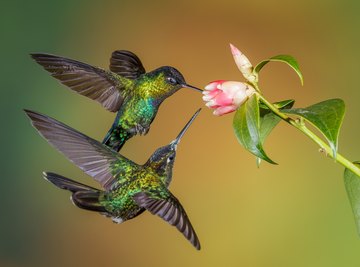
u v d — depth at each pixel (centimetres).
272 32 1478
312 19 1473
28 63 1420
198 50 1473
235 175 1372
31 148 1370
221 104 524
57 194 1350
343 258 1275
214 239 1327
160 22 1479
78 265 1330
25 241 1335
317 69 1456
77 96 1401
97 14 1473
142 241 1327
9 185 1353
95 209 551
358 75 1441
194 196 1359
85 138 537
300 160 1364
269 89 1448
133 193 552
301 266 1295
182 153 1388
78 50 1462
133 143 1384
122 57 625
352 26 1461
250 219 1335
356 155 1357
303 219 1320
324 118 488
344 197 1323
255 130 516
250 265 1297
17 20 1442
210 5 1483
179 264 1316
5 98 1401
